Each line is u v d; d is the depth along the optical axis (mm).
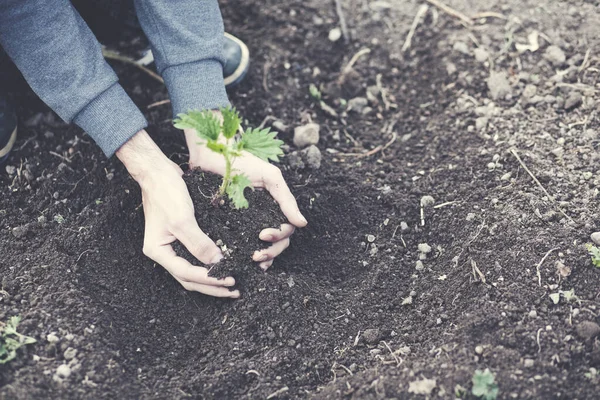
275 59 1222
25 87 1147
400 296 988
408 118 1169
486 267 964
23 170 1079
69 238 1006
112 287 977
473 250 986
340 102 1191
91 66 954
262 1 1286
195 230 924
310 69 1222
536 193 1021
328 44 1250
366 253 1031
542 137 1089
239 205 894
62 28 942
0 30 934
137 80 1176
